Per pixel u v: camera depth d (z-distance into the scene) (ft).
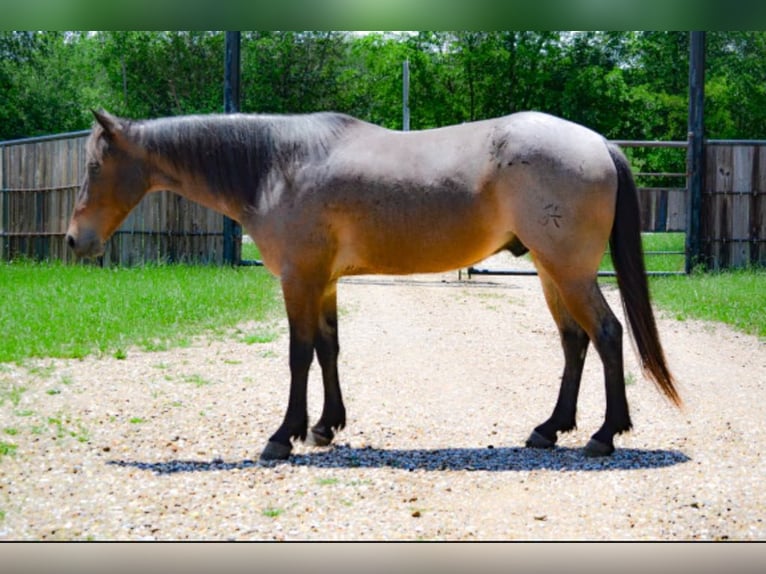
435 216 18.67
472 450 19.71
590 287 18.39
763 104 97.19
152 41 112.88
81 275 51.39
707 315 39.73
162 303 39.65
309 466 18.44
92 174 20.16
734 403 24.30
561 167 17.99
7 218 65.51
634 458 18.83
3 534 14.55
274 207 19.35
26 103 107.14
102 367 28.09
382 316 40.91
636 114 97.19
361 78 112.78
